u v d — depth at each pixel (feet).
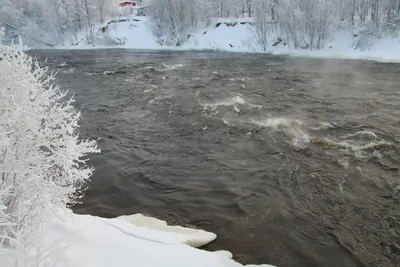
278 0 139.74
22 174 14.61
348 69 88.74
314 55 119.24
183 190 31.17
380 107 53.42
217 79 79.51
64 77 88.38
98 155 39.40
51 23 188.96
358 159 35.42
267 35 142.31
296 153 37.55
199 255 18.67
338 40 127.03
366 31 121.29
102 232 18.20
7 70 14.73
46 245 15.12
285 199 28.78
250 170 34.35
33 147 15.57
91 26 180.24
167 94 66.28
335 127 44.80
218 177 33.32
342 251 22.41
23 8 183.62
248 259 21.62
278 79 77.56
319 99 58.95
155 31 171.01
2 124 14.44
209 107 56.18
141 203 29.32
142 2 239.09
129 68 100.53
